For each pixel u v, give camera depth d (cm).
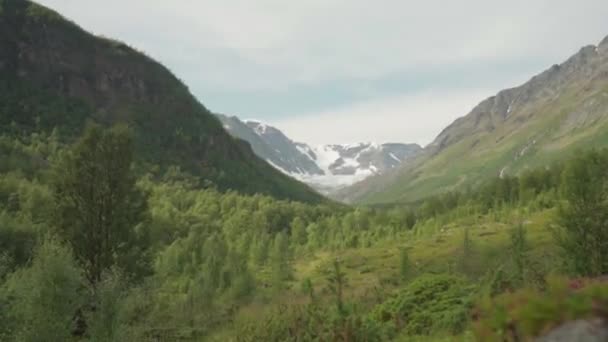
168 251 9619
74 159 4244
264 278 9331
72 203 4241
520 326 752
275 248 11206
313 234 14400
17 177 14150
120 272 3194
